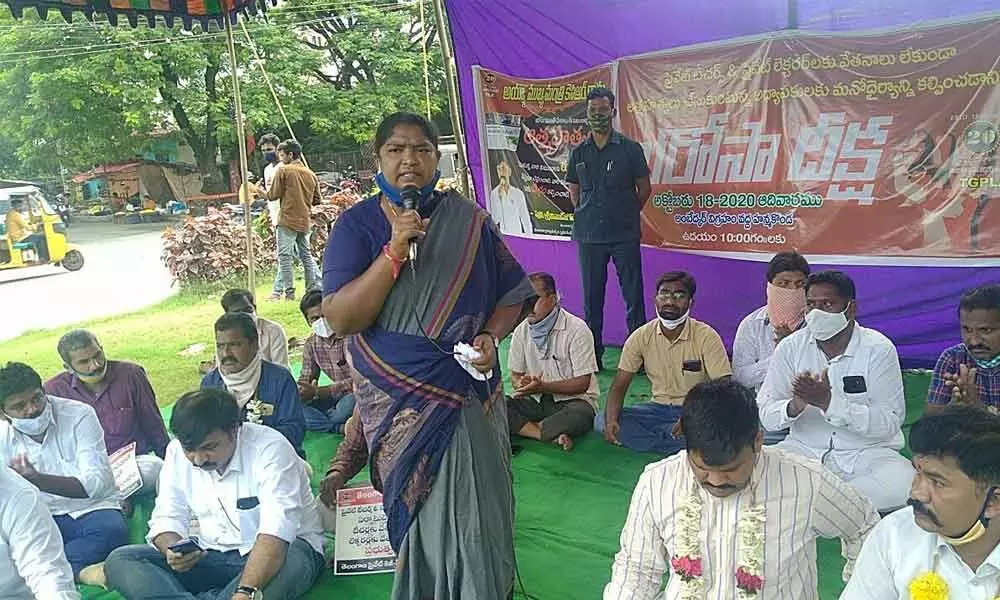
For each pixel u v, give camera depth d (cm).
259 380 389
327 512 361
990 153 472
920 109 488
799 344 354
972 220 486
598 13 589
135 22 534
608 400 452
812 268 543
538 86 634
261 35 1770
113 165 2198
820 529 202
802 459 204
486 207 698
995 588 163
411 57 1864
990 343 320
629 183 563
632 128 598
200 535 314
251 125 1797
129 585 296
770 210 550
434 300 242
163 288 1173
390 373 245
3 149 1938
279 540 287
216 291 1100
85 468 343
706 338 439
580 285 656
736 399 187
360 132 1803
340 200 1290
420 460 244
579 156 573
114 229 2002
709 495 203
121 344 835
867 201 516
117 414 408
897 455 345
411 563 251
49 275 1343
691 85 564
